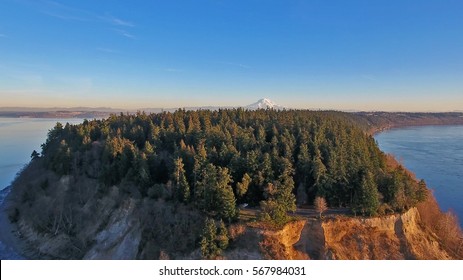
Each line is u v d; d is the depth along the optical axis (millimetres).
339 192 68750
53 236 74688
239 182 69875
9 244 76312
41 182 92250
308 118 142625
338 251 59594
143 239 63500
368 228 63125
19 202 92625
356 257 60125
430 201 83375
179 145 92562
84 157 89938
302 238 60938
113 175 79375
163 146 94500
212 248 56375
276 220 59125
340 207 69000
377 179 70188
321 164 69875
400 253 62344
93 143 96500
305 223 61219
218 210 61094
